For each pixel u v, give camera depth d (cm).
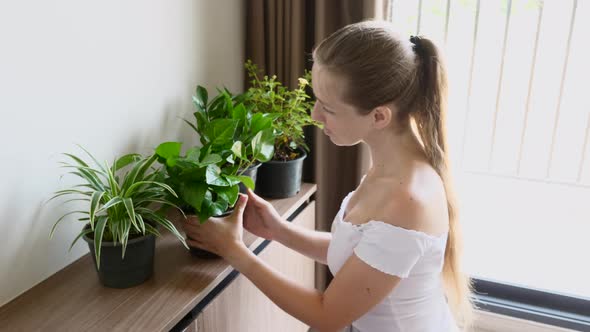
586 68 195
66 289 101
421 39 97
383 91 90
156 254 115
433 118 97
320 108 100
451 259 110
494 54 203
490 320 188
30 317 92
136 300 97
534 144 212
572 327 178
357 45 89
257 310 131
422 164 97
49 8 97
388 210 90
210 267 109
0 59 89
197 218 103
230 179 103
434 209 92
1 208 94
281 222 121
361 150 172
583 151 206
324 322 93
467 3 196
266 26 173
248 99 147
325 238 121
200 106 138
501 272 203
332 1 165
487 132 216
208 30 154
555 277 200
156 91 133
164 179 105
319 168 174
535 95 205
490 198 226
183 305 95
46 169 102
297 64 170
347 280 90
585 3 188
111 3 113
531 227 224
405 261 88
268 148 119
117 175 121
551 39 195
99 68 112
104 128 116
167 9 133
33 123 97
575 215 218
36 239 102
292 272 153
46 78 99
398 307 99
